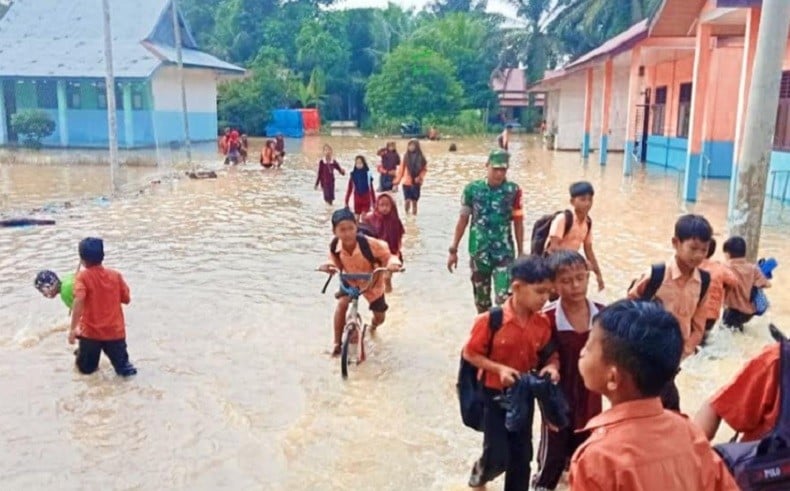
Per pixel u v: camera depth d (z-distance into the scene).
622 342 1.96
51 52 33.72
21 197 17.58
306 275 9.09
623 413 1.99
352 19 61.16
